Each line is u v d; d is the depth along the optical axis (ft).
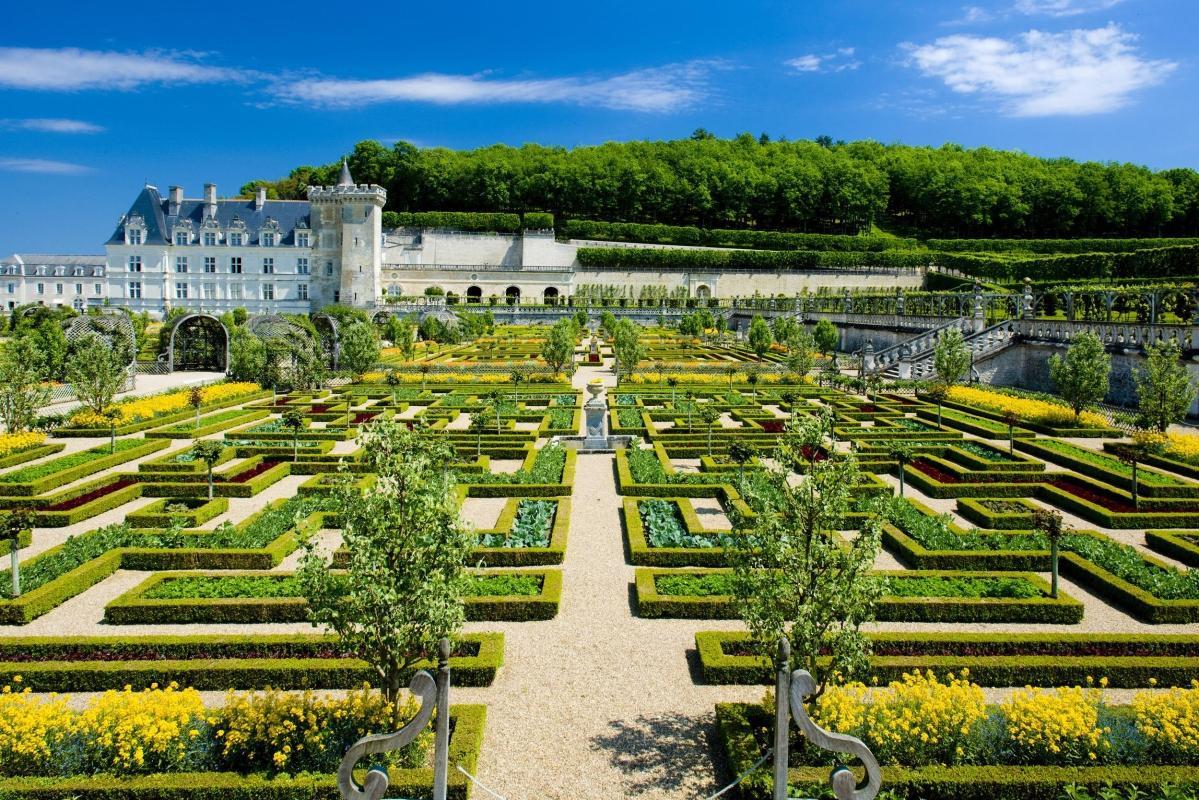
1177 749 36.73
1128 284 289.12
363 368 172.14
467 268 447.42
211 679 45.16
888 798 33.86
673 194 528.22
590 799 35.70
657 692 45.42
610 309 404.16
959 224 551.18
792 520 38.22
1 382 108.99
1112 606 57.82
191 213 399.85
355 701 38.75
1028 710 38.14
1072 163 621.31
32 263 421.18
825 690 40.65
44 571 60.39
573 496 86.94
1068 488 87.15
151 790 34.47
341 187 392.27
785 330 256.93
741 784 35.55
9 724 36.52
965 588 57.77
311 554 37.27
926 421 133.49
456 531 37.37
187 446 111.55
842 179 541.75
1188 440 99.50
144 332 241.14
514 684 46.21
